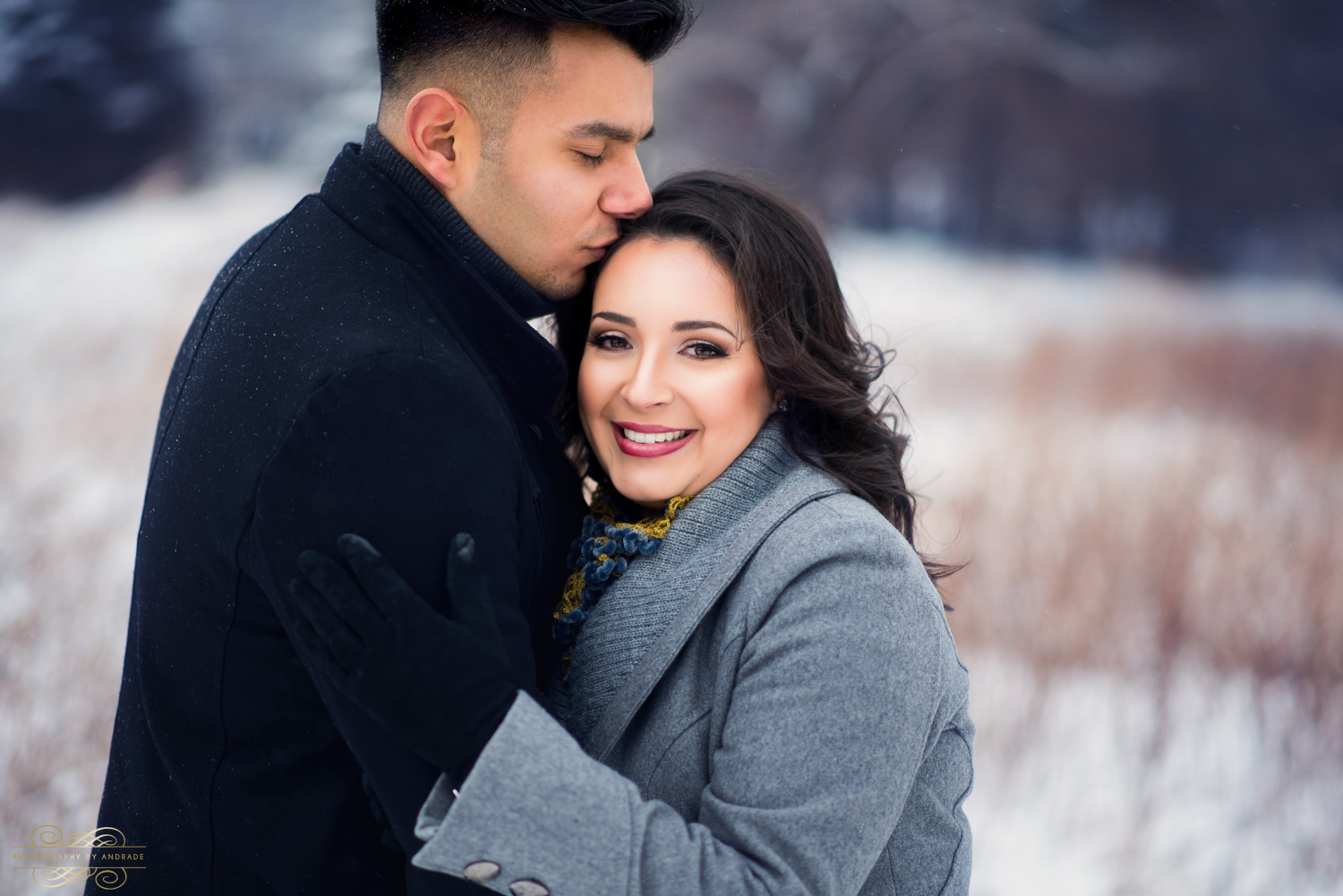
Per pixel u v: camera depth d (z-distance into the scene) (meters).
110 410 5.60
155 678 1.20
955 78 20.22
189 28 20.44
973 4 20.56
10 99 19.31
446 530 1.01
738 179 1.38
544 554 1.22
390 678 0.95
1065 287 13.71
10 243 11.67
